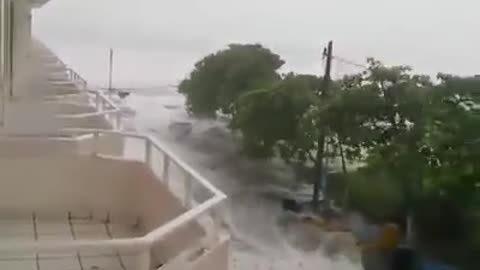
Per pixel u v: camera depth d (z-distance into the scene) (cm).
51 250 221
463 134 703
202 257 293
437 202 674
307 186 753
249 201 640
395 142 773
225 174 668
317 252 629
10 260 353
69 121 638
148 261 242
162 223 392
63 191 479
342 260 630
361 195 712
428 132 749
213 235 304
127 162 480
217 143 738
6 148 468
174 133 750
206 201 294
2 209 466
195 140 741
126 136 494
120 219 475
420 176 703
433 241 666
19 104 636
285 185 720
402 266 658
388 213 692
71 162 479
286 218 651
